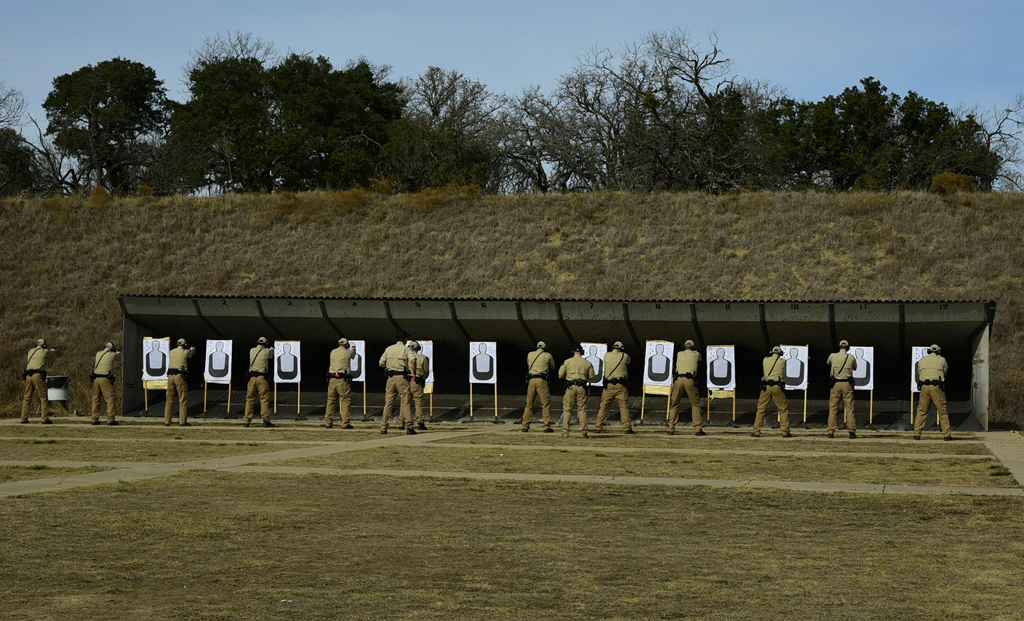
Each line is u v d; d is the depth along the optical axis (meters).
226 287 34.97
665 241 35.50
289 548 8.55
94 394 24.42
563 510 10.70
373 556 8.23
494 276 34.69
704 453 17.06
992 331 29.25
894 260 33.00
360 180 56.72
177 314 27.73
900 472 14.20
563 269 34.75
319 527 9.57
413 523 9.84
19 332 32.75
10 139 59.12
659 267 34.19
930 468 14.72
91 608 6.45
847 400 21.52
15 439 19.69
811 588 7.09
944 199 35.56
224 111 59.66
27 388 24.89
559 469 14.43
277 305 27.30
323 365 29.05
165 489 12.04
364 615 6.34
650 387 25.23
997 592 6.93
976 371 24.06
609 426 24.58
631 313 25.84
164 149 60.19
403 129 58.41
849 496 11.73
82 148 63.19
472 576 7.50
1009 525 9.73
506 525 9.75
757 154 53.31
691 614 6.39
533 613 6.41
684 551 8.49
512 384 28.00
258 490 12.03
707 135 52.91
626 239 35.78
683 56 54.16
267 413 23.83
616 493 11.98
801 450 17.92
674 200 37.75
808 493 11.97
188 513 10.27
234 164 57.94
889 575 7.52
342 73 61.03
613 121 57.12
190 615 6.29
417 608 6.52
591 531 9.45
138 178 62.53
